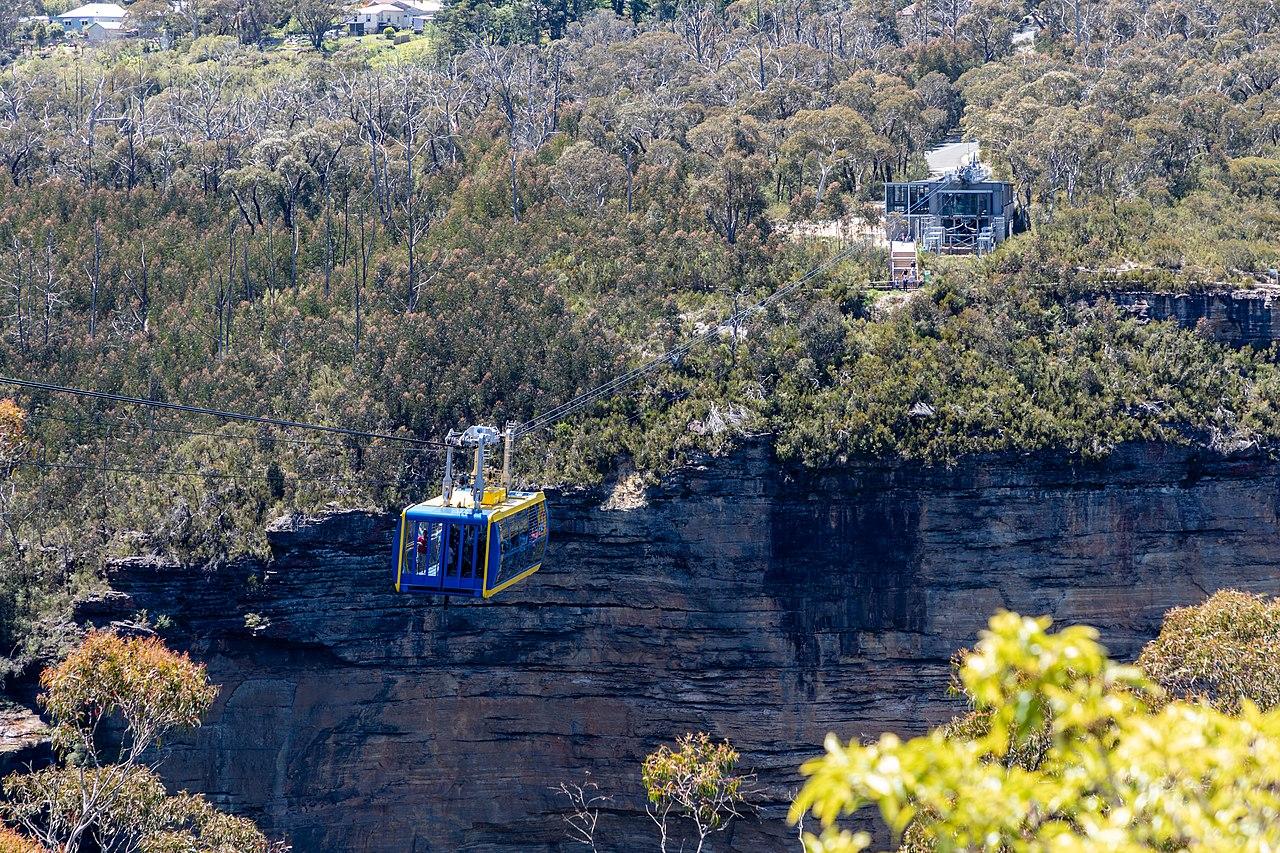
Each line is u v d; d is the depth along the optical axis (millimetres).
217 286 154125
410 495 126875
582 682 127125
